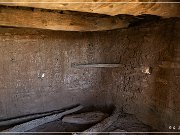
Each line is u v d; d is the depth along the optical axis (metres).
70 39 5.55
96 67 5.84
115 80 5.41
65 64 5.57
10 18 3.15
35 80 5.16
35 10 3.28
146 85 4.38
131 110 4.90
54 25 3.53
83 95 5.91
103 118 4.99
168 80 3.70
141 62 4.54
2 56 4.65
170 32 3.72
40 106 5.29
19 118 4.78
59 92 5.55
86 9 2.23
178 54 3.43
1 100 4.74
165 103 3.78
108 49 5.53
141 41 4.57
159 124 3.97
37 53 5.11
